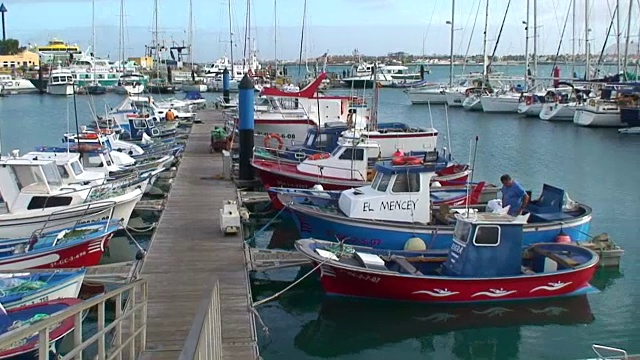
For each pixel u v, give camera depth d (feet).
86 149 69.87
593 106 154.61
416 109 203.92
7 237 48.39
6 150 115.65
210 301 19.19
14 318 28.89
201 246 49.39
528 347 38.63
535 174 96.22
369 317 42.47
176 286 40.63
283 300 44.70
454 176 67.10
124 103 117.29
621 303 44.65
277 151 77.10
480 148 122.72
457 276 41.55
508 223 41.57
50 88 252.62
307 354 37.83
